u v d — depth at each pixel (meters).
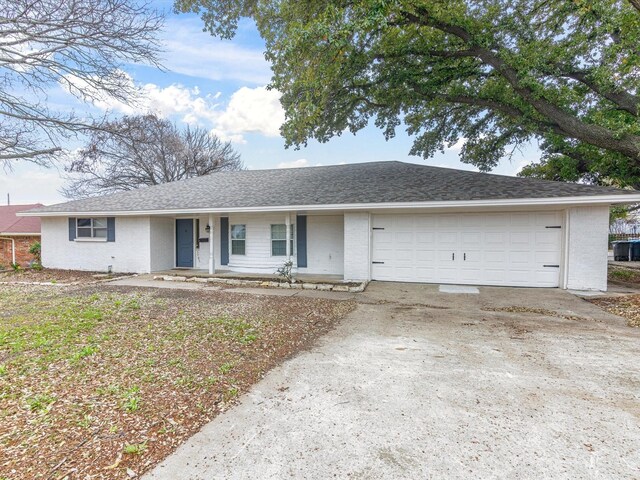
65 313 6.61
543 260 9.46
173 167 27.33
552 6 10.34
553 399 3.30
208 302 7.82
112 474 2.27
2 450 2.49
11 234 16.30
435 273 10.30
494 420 2.94
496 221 9.79
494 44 10.38
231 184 14.05
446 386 3.60
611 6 9.35
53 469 2.30
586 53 10.39
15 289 9.48
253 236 12.52
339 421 2.94
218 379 3.72
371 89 11.47
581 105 11.77
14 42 5.99
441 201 9.14
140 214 12.10
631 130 8.59
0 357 4.33
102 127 7.35
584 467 2.34
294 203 10.48
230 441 2.65
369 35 9.30
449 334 5.48
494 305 7.56
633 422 2.89
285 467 2.36
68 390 3.43
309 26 6.94
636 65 8.74
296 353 4.63
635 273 13.10
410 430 2.80
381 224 10.67
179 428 2.81
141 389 3.46
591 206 8.83
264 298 8.34
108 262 13.07
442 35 10.59
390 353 4.61
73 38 6.17
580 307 7.25
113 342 4.92
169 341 4.98
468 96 12.09
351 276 10.53
